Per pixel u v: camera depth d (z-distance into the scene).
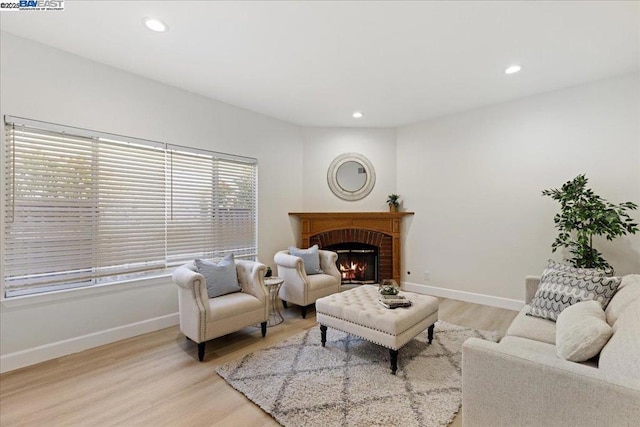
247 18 2.24
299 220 4.90
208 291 2.94
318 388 2.13
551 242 3.59
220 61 2.89
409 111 4.27
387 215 4.79
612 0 2.04
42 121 2.58
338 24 2.31
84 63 2.81
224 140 3.94
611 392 1.05
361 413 1.87
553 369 1.18
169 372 2.37
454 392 2.08
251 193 4.31
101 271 2.92
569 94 3.46
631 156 3.11
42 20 2.27
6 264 2.43
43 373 2.36
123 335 3.01
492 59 2.84
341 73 3.14
